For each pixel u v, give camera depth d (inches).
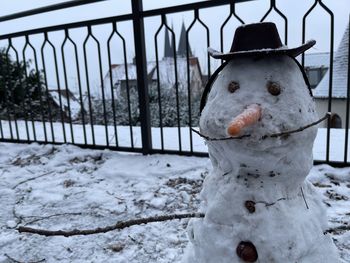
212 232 46.9
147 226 86.0
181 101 289.0
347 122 109.8
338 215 84.4
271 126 40.4
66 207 100.1
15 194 111.0
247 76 43.4
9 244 81.5
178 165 122.1
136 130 191.5
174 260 71.7
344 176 104.7
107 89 346.9
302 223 45.6
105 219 91.5
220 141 43.4
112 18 130.0
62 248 78.7
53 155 145.3
